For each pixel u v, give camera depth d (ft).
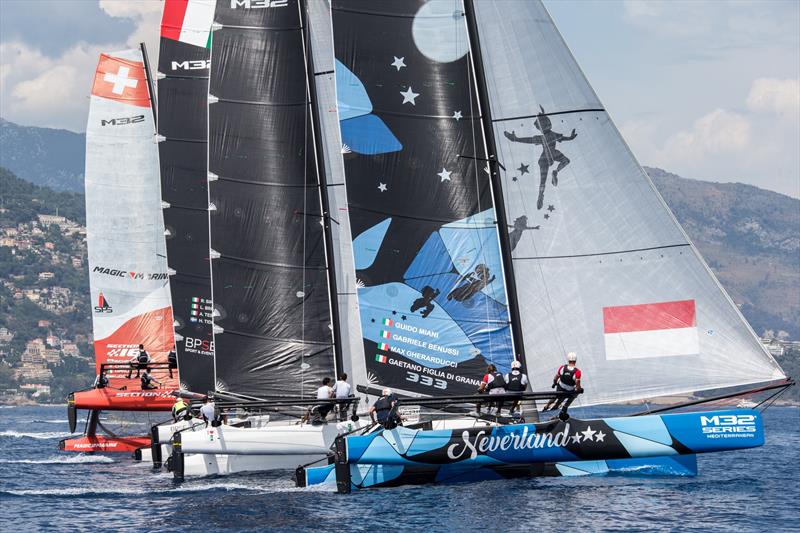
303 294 271.08
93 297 381.19
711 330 233.55
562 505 217.36
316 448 253.44
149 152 383.45
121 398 377.30
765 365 231.09
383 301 248.73
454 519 206.39
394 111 248.93
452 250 246.27
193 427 262.26
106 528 211.00
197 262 333.83
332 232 276.21
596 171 240.12
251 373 271.28
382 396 241.76
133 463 351.25
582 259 240.32
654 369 236.22
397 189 248.52
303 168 272.31
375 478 239.50
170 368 374.84
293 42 273.54
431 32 248.11
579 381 228.63
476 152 245.65
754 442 229.66
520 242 243.40
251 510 222.48
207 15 335.47
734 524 203.31
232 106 273.75
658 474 249.96
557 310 241.35
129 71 382.83
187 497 243.19
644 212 236.84
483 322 244.63
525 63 243.81
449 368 245.65
